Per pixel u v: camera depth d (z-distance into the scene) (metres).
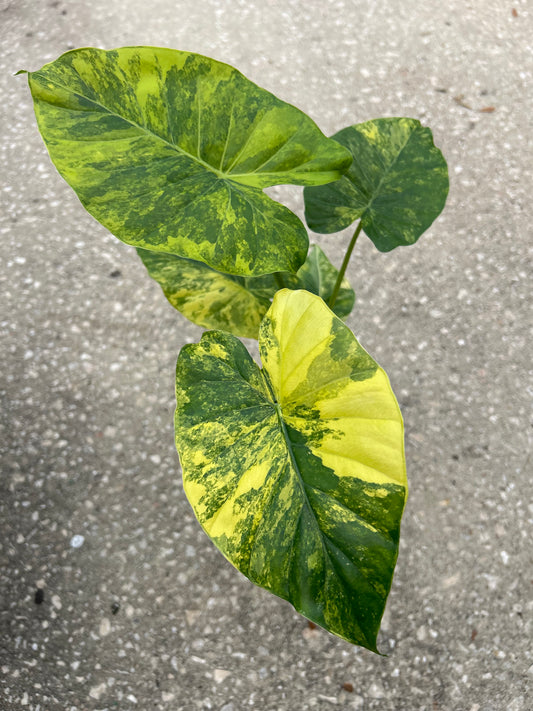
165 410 0.91
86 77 0.47
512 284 1.03
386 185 0.61
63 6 1.27
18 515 0.84
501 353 0.97
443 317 0.99
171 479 0.87
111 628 0.79
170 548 0.83
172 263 0.68
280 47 1.24
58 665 0.77
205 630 0.79
